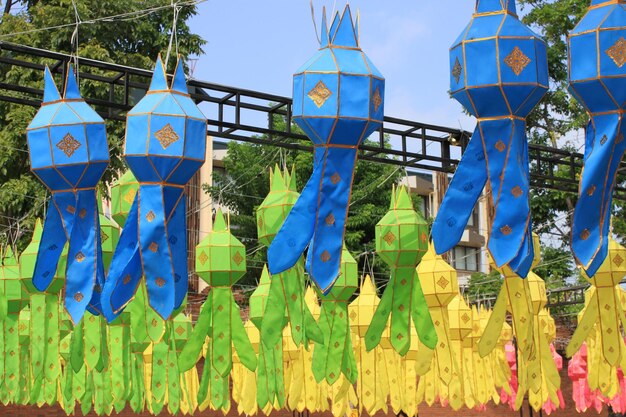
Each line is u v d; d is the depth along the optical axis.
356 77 9.96
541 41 9.80
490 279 29.67
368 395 15.81
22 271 13.78
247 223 28.00
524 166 9.80
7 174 22.17
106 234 13.26
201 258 13.05
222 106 13.18
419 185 33.16
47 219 10.52
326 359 13.35
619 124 9.64
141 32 22.45
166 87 10.40
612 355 13.45
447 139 14.78
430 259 14.48
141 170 10.16
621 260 13.52
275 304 12.19
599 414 28.92
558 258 27.03
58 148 10.28
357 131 9.95
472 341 16.70
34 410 23.47
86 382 15.67
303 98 9.95
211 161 30.14
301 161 27.77
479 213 37.81
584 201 9.73
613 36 9.55
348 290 13.47
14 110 21.69
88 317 13.02
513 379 20.64
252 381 16.50
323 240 9.91
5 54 21.62
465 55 9.76
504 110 9.76
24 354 15.98
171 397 15.12
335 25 10.21
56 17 21.78
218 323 12.97
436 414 27.97
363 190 27.83
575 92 9.75
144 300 11.53
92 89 21.36
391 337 12.56
